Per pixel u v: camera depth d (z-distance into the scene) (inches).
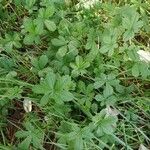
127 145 11.0
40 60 11.7
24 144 10.7
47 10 11.7
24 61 12.5
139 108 11.8
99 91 11.9
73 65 11.5
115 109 11.7
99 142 10.8
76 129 10.4
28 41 11.8
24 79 12.5
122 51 11.7
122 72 12.0
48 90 10.5
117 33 11.4
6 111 12.0
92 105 11.6
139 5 12.8
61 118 11.4
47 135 11.5
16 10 13.6
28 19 11.9
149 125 11.8
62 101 10.4
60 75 11.7
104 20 13.2
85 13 13.1
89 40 11.9
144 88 12.5
